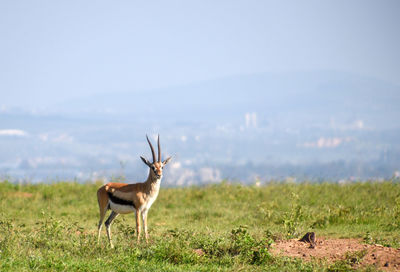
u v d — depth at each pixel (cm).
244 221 6234
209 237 4600
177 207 7488
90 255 4166
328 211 6219
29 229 5544
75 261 3925
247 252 4088
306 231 5419
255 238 4550
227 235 4859
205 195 8225
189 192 8525
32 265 3741
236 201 7644
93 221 6306
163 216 6688
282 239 4812
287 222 5322
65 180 9300
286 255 4156
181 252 4097
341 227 5709
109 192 5112
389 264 3878
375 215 6153
